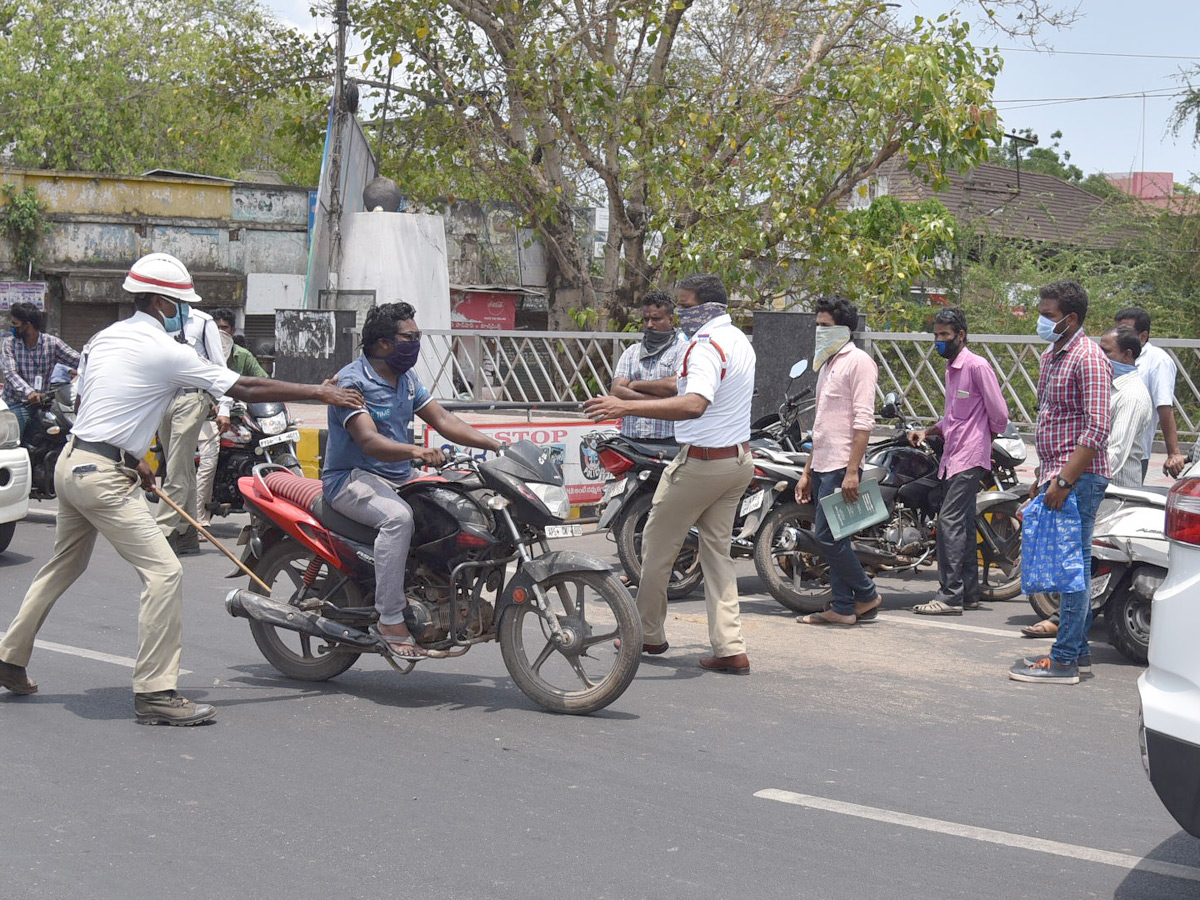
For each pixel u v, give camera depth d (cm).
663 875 384
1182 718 345
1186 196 2514
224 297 2694
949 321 791
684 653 697
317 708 566
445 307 1906
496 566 570
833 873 389
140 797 444
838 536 743
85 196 2603
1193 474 364
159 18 3669
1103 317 2308
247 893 365
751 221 1684
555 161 1906
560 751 508
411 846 404
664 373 833
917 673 657
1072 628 637
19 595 797
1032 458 1138
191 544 970
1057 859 407
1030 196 3406
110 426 532
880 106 1605
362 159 1925
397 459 544
